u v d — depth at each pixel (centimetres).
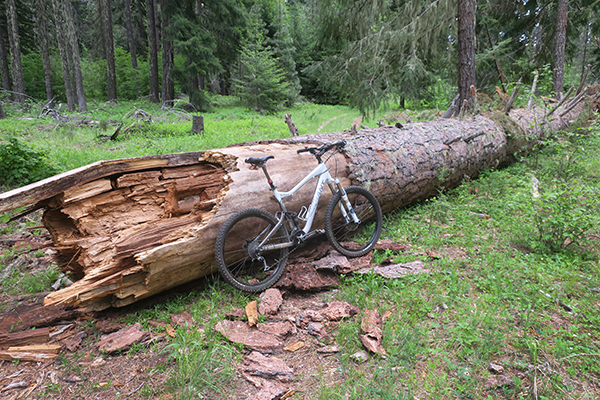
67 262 285
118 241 248
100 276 238
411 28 959
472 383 189
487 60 1095
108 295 258
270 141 420
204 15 2238
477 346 220
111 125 1215
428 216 439
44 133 1052
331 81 1190
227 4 2158
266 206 301
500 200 443
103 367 213
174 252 251
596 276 290
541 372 195
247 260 314
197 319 249
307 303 279
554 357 206
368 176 387
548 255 329
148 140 905
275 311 260
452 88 1079
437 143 485
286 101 2580
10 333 236
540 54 1308
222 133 1099
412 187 444
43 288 300
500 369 200
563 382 191
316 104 3067
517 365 201
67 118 1315
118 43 3438
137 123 1105
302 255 338
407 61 993
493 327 222
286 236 298
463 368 198
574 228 318
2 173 535
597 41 1343
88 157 679
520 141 634
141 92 2573
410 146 450
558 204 331
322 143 390
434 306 262
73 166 621
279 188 314
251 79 2331
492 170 584
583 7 1243
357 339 229
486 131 580
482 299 264
